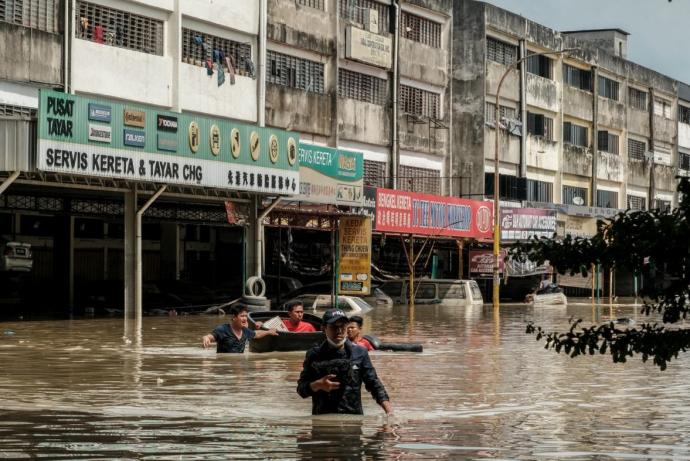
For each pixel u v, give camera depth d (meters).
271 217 37.72
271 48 43.31
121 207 36.78
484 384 15.85
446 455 9.91
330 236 43.19
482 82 56.62
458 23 56.94
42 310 38.22
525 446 10.44
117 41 35.88
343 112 47.25
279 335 20.28
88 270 41.78
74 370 17.27
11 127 27.42
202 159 32.66
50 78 33.06
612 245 8.24
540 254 8.48
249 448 10.12
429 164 53.97
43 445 10.26
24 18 32.56
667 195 80.44
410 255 45.38
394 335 26.89
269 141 35.38
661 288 8.24
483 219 50.50
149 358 19.34
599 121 70.62
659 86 78.88
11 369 17.44
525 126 61.03
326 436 10.81
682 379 16.70
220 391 14.49
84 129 28.53
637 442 10.73
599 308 46.56
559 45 65.50
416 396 14.37
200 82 38.94
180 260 44.78
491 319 35.28
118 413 12.37
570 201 67.62
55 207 35.06
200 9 38.88
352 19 48.22
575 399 14.22
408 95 52.44
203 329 27.92
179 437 10.71
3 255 35.75
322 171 38.81
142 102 36.66
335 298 38.75
